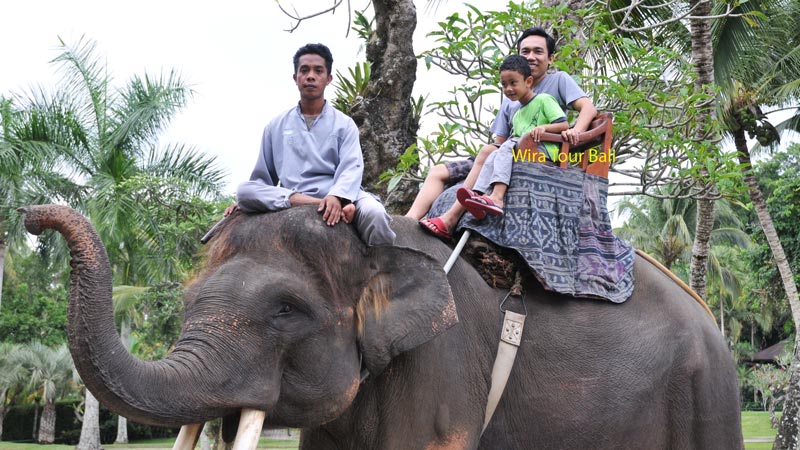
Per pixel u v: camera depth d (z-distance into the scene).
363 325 3.18
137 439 39.12
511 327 3.58
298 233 3.16
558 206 3.85
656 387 3.78
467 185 4.05
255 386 2.94
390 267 3.28
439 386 3.34
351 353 3.17
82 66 19.02
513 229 3.74
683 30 11.47
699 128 7.41
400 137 7.47
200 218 16.33
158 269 19.28
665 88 6.95
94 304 2.64
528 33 4.41
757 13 7.08
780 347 44.66
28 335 36.06
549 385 3.61
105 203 17.61
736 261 36.16
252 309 2.98
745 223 36.38
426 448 3.29
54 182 18.81
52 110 18.77
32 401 36.31
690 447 3.84
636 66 6.52
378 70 7.65
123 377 2.69
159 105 18.80
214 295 3.01
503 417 3.59
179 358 2.87
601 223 3.98
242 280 3.03
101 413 37.34
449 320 3.23
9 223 19.77
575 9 7.04
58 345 36.94
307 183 3.49
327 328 3.10
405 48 7.55
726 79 13.12
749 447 22.20
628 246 4.12
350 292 3.20
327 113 3.58
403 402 3.29
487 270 3.70
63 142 18.83
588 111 4.08
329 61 3.58
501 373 3.52
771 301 27.80
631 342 3.76
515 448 3.59
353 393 3.15
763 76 15.12
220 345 2.92
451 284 3.56
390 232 3.26
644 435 3.75
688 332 3.90
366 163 7.35
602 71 6.96
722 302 39.72
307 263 3.14
